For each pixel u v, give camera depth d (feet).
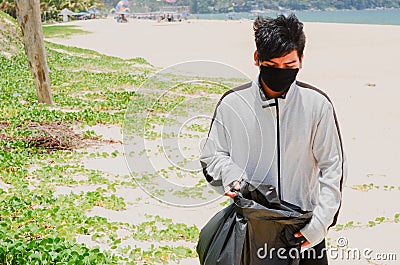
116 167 34.24
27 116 43.34
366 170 35.37
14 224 23.54
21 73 67.97
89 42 152.46
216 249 12.76
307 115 12.58
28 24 50.19
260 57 12.13
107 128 43.75
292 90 12.53
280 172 12.84
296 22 12.05
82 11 374.43
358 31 168.96
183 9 462.19
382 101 59.82
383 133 45.55
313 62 96.27
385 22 348.18
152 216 26.43
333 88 68.80
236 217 12.59
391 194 30.94
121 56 116.37
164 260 21.54
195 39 160.35
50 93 52.06
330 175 12.55
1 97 51.26
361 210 28.35
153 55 117.91
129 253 22.03
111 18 391.04
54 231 22.93
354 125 48.29
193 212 27.37
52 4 332.80
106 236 23.50
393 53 109.40
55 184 30.09
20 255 19.29
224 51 124.16
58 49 112.98
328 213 12.34
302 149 12.73
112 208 27.20
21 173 31.07
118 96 57.93
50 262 19.03
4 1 231.30
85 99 56.90
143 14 411.13
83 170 32.81
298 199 13.03
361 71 84.43
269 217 12.19
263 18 12.39
